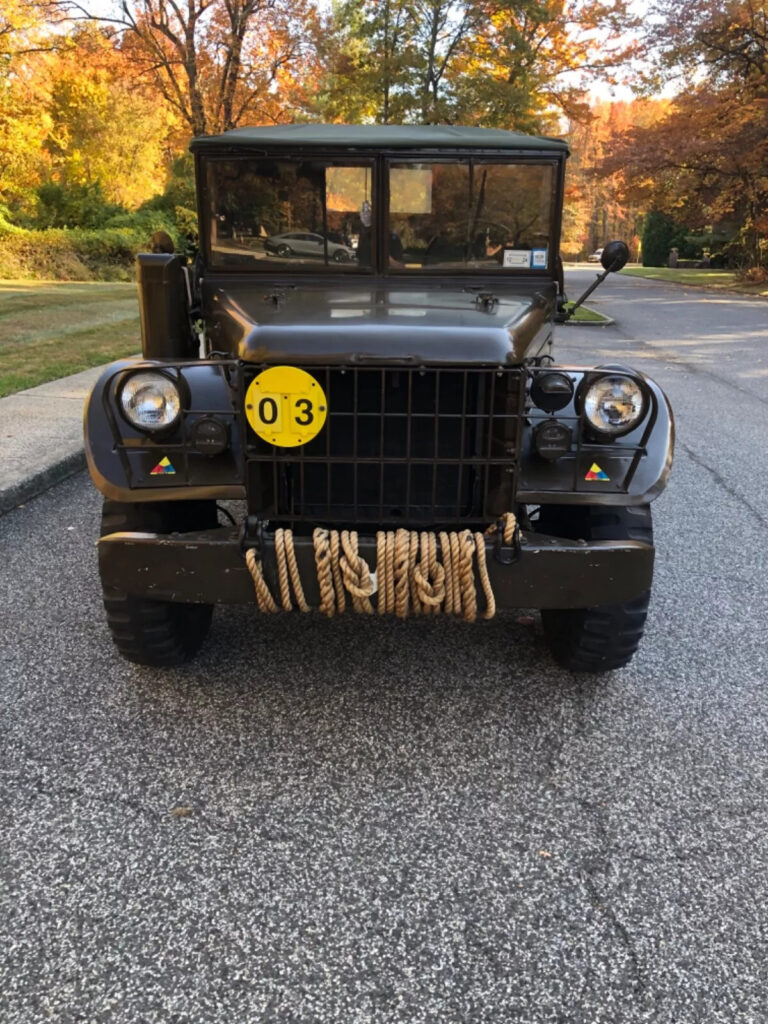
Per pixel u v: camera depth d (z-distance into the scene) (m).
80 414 7.58
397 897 2.40
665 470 3.00
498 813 2.76
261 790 2.84
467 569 2.79
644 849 2.61
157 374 2.82
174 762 2.97
